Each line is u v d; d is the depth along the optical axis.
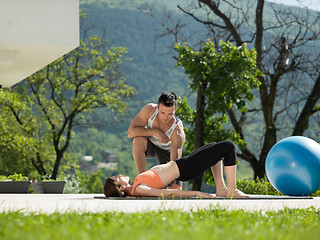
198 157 6.03
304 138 7.94
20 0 5.96
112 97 29.55
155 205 4.78
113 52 29.83
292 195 7.85
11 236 2.65
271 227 3.29
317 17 20.27
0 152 28.03
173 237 2.58
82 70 28.39
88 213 4.09
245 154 20.23
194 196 5.91
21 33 5.96
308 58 20.17
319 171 7.56
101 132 64.38
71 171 36.97
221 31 21.28
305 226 3.47
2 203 5.20
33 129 28.02
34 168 29.41
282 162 7.75
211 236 2.68
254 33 20.56
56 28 6.08
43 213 3.99
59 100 28.36
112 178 6.17
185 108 18.00
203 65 16.17
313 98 20.00
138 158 7.49
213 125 17.77
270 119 20.19
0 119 22.16
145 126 7.50
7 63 6.47
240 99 16.58
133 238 2.56
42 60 7.23
